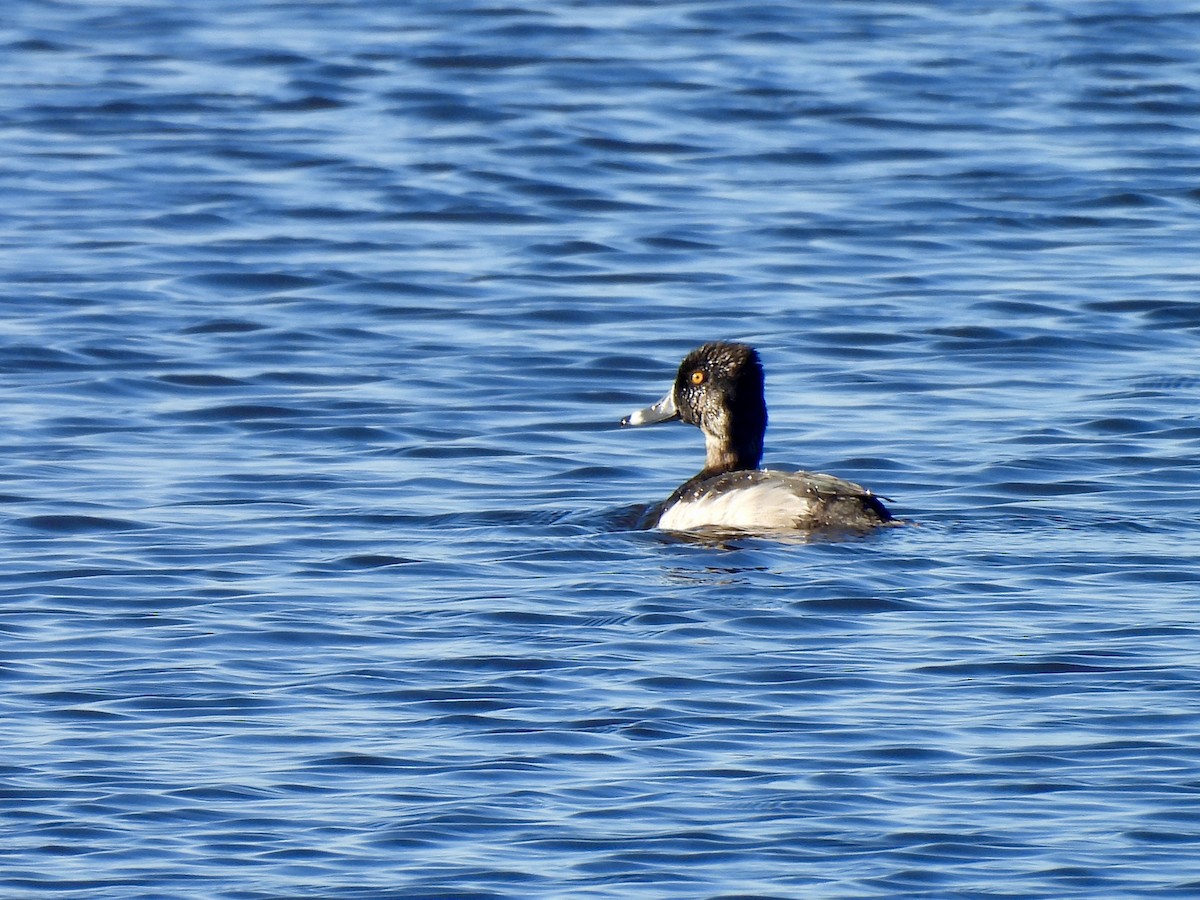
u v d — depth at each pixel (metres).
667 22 33.44
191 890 9.99
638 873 10.14
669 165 27.31
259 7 34.53
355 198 26.03
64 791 11.08
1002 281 23.08
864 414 19.09
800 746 11.61
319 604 14.20
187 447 18.33
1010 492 16.86
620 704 12.26
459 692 12.48
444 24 33.25
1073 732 11.73
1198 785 11.01
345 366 20.67
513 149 27.77
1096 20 33.25
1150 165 27.17
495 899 9.89
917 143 28.02
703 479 17.06
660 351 21.06
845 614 13.76
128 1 34.84
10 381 20.09
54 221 25.08
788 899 9.86
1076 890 9.94
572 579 14.65
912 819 10.68
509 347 21.19
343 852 10.38
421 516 16.44
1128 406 19.17
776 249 24.28
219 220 25.23
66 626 13.74
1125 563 14.80
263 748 11.66
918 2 34.81
